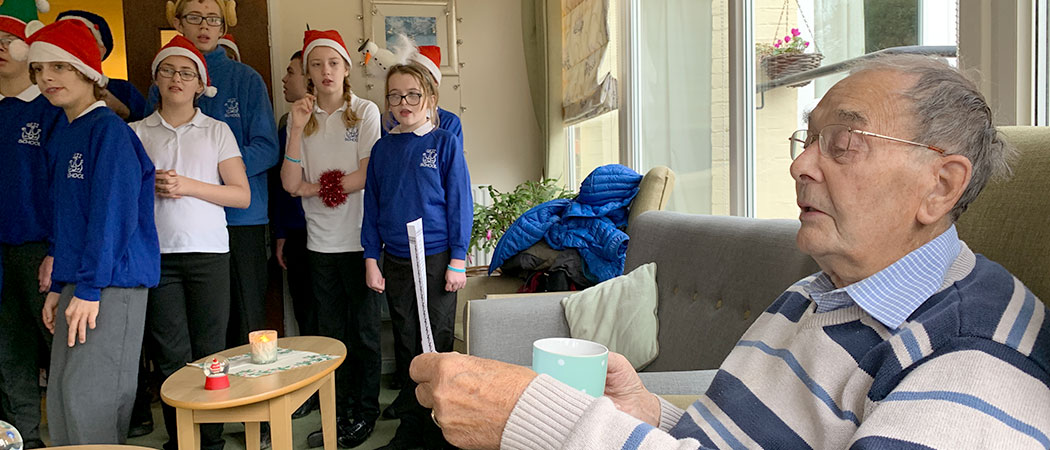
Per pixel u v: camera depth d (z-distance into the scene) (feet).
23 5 8.73
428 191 7.99
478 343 6.56
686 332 6.04
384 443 8.84
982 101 2.39
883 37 5.39
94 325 6.40
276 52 14.07
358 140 8.99
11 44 7.79
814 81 6.41
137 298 6.76
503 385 2.54
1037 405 1.87
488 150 15.42
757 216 7.64
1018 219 2.71
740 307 5.35
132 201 6.58
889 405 2.02
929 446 1.85
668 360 6.27
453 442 2.64
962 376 1.96
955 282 2.32
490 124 15.42
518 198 12.59
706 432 2.85
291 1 14.26
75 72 6.71
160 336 7.74
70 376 6.46
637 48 11.46
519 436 2.42
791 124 6.81
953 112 2.32
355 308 8.96
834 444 2.36
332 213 8.89
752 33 7.61
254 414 5.65
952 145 2.31
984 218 2.88
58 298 6.81
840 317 2.52
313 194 8.84
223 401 5.31
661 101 10.48
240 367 6.26
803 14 6.58
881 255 2.46
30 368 8.57
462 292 9.70
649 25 10.87
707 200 8.93
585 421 2.29
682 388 4.04
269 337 6.45
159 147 7.82
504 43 15.39
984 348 2.00
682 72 9.60
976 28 4.41
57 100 6.70
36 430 8.62
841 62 5.98
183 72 7.79
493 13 15.31
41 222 7.99
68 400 6.45
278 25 14.11
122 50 21.27
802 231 2.59
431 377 2.75
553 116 14.21
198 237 7.74
